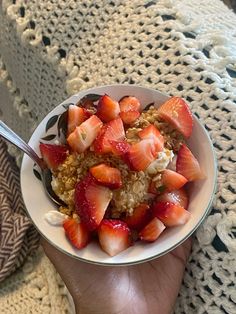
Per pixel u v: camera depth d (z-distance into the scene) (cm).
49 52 34
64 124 28
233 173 26
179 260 29
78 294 30
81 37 33
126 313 29
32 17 35
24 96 40
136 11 32
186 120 27
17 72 39
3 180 40
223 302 27
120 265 25
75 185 27
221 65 29
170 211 25
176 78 29
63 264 30
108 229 25
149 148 25
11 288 36
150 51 30
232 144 27
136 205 26
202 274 27
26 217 37
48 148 27
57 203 28
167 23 30
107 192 25
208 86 28
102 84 31
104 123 27
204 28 31
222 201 26
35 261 37
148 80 30
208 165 26
